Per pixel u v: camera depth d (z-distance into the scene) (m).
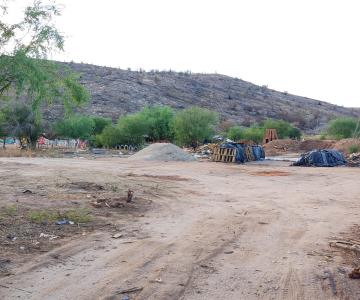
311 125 134.12
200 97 140.00
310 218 11.23
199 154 44.84
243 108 140.75
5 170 21.47
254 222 10.51
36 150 44.16
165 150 35.72
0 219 9.30
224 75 185.00
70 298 5.68
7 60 9.48
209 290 6.08
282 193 16.20
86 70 131.38
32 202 11.40
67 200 11.98
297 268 7.10
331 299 5.89
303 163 33.06
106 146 58.53
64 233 8.77
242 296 5.91
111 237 8.70
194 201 13.55
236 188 17.48
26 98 10.38
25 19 9.91
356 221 10.94
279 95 177.25
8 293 5.78
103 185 15.62
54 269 6.74
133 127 57.47
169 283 6.29
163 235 9.02
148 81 138.25
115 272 6.69
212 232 9.39
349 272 6.96
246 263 7.30
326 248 8.34
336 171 26.77
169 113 62.84
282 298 5.88
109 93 112.56
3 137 48.06
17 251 7.47
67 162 28.95
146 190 15.26
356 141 48.06
